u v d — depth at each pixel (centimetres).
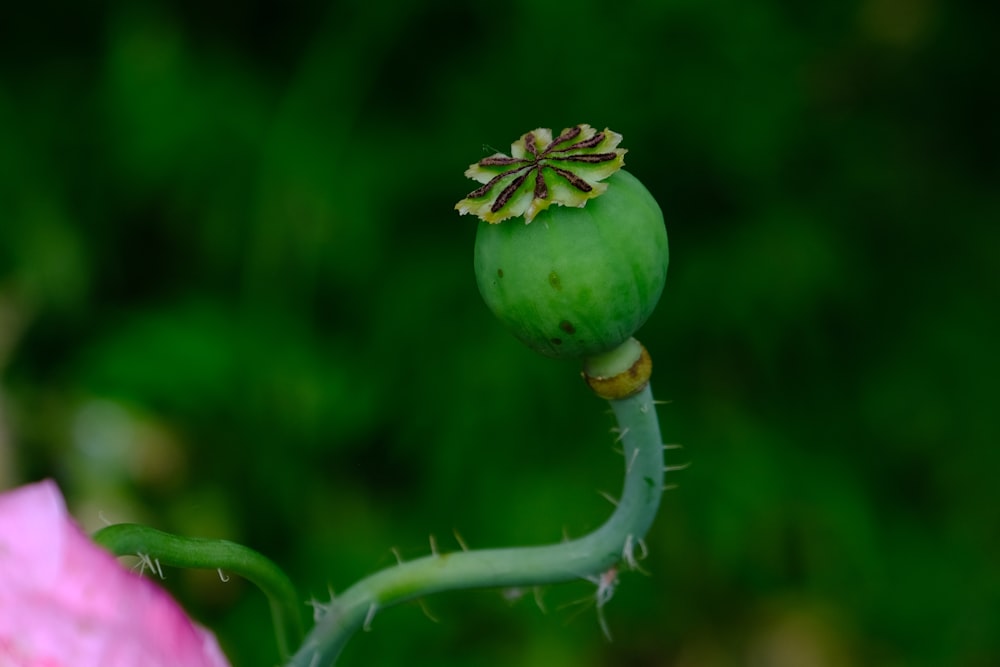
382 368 106
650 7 101
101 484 101
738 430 107
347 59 103
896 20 111
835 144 112
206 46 106
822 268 105
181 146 102
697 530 106
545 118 104
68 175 106
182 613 55
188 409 102
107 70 102
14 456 100
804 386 112
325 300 108
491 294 58
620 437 59
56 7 105
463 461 104
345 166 103
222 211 105
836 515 107
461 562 59
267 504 104
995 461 111
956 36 113
